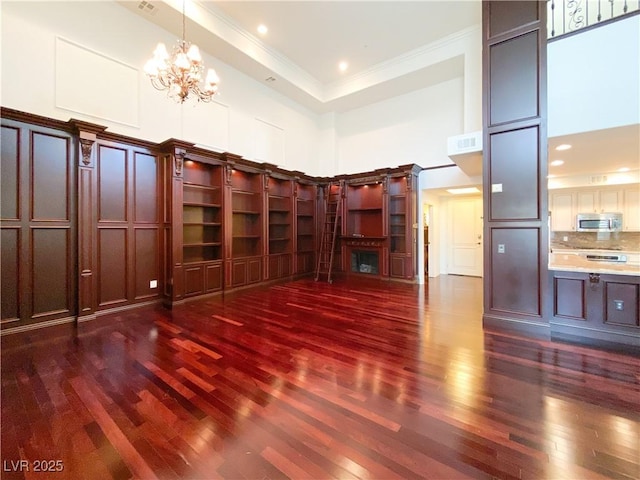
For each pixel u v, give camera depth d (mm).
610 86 2936
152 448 1653
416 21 5168
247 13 4934
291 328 3619
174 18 4508
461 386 2256
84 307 3811
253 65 5793
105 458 1581
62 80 3723
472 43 5426
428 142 6727
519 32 3371
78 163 3760
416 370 2523
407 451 1608
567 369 2510
